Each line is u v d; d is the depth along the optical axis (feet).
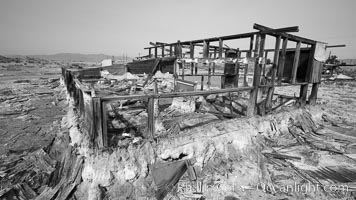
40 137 22.00
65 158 14.56
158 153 13.75
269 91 22.33
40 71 122.72
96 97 12.12
